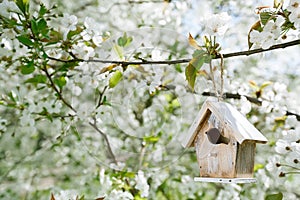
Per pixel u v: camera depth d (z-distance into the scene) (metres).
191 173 3.99
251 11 3.53
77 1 3.73
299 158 2.03
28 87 3.20
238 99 2.98
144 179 2.78
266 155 3.76
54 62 2.92
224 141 1.99
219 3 3.57
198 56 1.85
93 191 4.34
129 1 3.56
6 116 3.79
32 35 2.09
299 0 1.72
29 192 4.92
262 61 3.87
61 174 4.89
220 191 3.60
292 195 3.54
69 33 2.19
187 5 3.61
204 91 2.57
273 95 2.82
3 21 2.07
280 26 1.79
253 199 3.62
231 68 3.64
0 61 2.38
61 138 3.00
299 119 2.79
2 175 4.98
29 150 4.94
